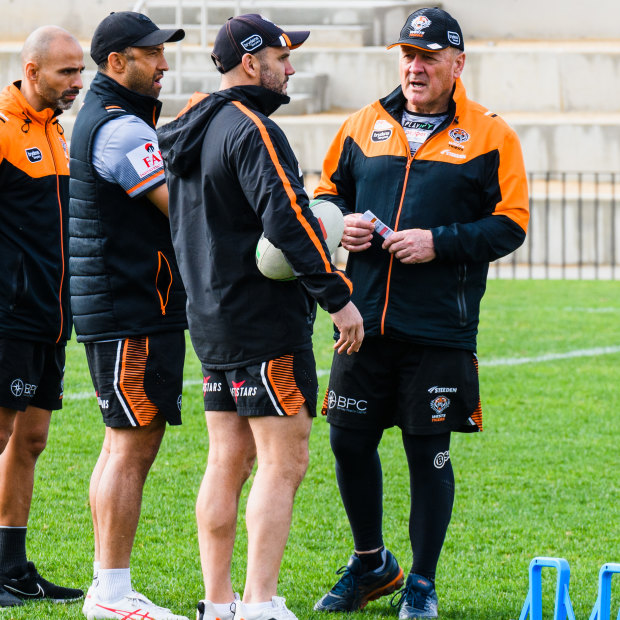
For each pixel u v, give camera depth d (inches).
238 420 550.6
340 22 3078.2
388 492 857.5
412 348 610.2
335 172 650.8
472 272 617.3
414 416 609.9
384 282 610.9
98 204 576.1
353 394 620.1
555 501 836.6
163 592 626.2
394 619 597.9
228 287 523.5
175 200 550.6
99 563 583.2
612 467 933.8
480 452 978.1
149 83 597.9
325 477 897.5
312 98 2844.5
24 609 590.6
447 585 653.3
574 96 2906.0
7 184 589.9
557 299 1879.9
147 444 585.9
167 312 585.9
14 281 588.7
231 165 511.2
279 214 493.7
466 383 616.1
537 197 2413.9
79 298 586.6
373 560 626.2
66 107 609.9
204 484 553.3
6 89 600.7
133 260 579.5
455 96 618.2
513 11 3233.3
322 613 603.5
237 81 532.1
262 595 518.6
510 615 597.3
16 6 3243.1
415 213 610.2
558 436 1035.3
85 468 904.9
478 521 786.2
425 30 600.1
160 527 756.0
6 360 589.3
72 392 1182.9
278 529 522.3
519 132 2669.8
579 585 646.5
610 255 2380.7
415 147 620.1
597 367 1342.3
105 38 590.6
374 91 2947.8
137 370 578.2
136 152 572.1
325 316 1713.8
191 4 3043.8
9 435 601.3
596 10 3216.0
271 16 3075.8
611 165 2642.7
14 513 617.9
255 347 522.3
